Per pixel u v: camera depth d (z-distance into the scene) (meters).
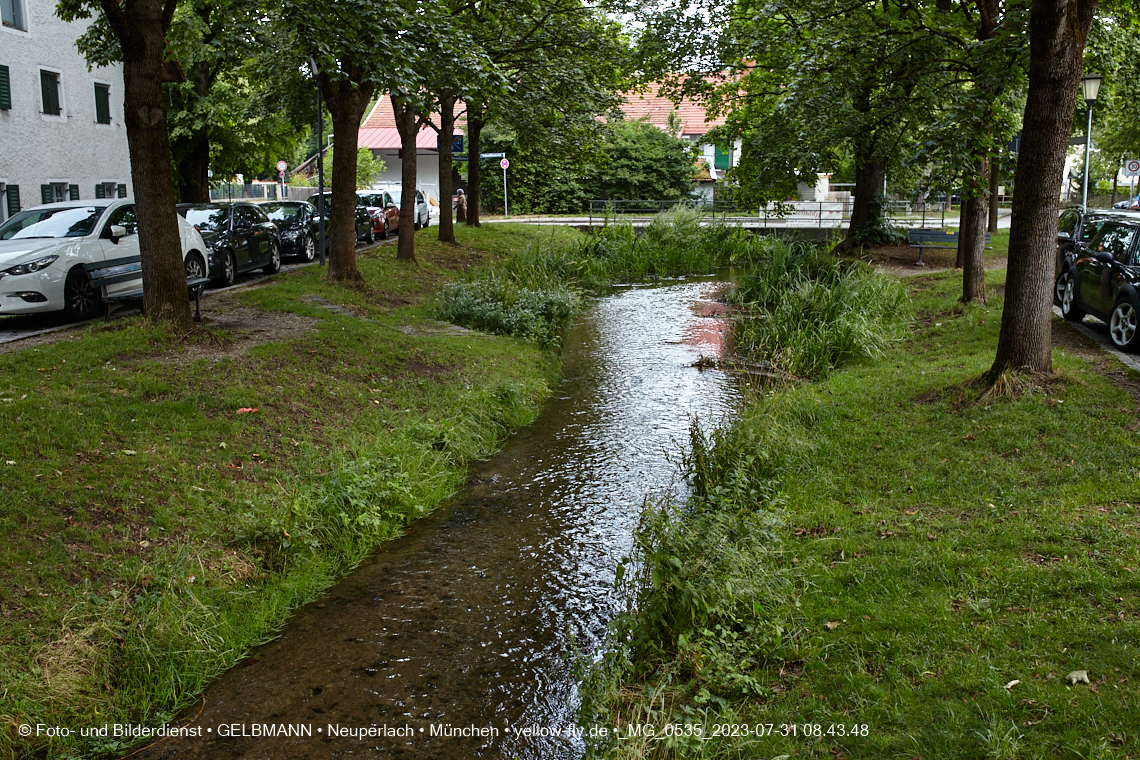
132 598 5.53
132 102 9.94
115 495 6.43
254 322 12.12
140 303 13.23
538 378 12.39
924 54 13.38
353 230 16.06
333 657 5.37
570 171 47.22
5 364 8.57
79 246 12.23
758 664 4.76
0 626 4.89
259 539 6.59
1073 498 6.14
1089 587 4.82
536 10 18.47
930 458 7.45
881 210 26.11
